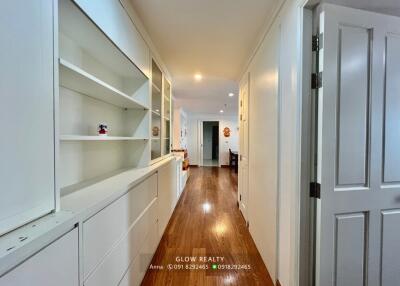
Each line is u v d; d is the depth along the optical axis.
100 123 1.67
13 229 0.63
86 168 1.47
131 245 1.39
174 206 3.35
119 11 1.40
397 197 1.29
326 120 1.19
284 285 1.47
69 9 0.98
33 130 0.69
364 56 1.22
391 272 1.30
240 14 1.72
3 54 0.60
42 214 0.73
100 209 0.99
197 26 1.91
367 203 1.25
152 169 1.93
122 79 2.06
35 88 0.70
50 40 0.76
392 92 1.27
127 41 1.54
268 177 1.82
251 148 2.49
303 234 1.29
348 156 1.22
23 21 0.65
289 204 1.38
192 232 2.58
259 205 2.10
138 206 1.53
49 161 0.76
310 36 1.26
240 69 3.01
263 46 2.00
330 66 1.19
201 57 2.60
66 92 1.27
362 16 1.21
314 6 1.24
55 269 0.69
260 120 2.09
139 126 2.11
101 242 1.00
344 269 1.24
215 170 7.78
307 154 1.28
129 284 1.35
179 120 6.73
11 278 0.54
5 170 0.60
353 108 1.22
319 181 1.22
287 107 1.44
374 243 1.27
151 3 1.59
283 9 1.51
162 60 2.69
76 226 0.81
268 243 1.80
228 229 2.66
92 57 1.54
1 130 0.59
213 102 5.95
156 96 2.59
